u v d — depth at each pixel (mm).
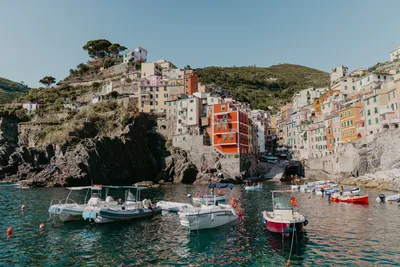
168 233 27969
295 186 65812
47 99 132500
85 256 21375
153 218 35031
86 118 102000
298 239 25016
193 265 19656
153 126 108375
